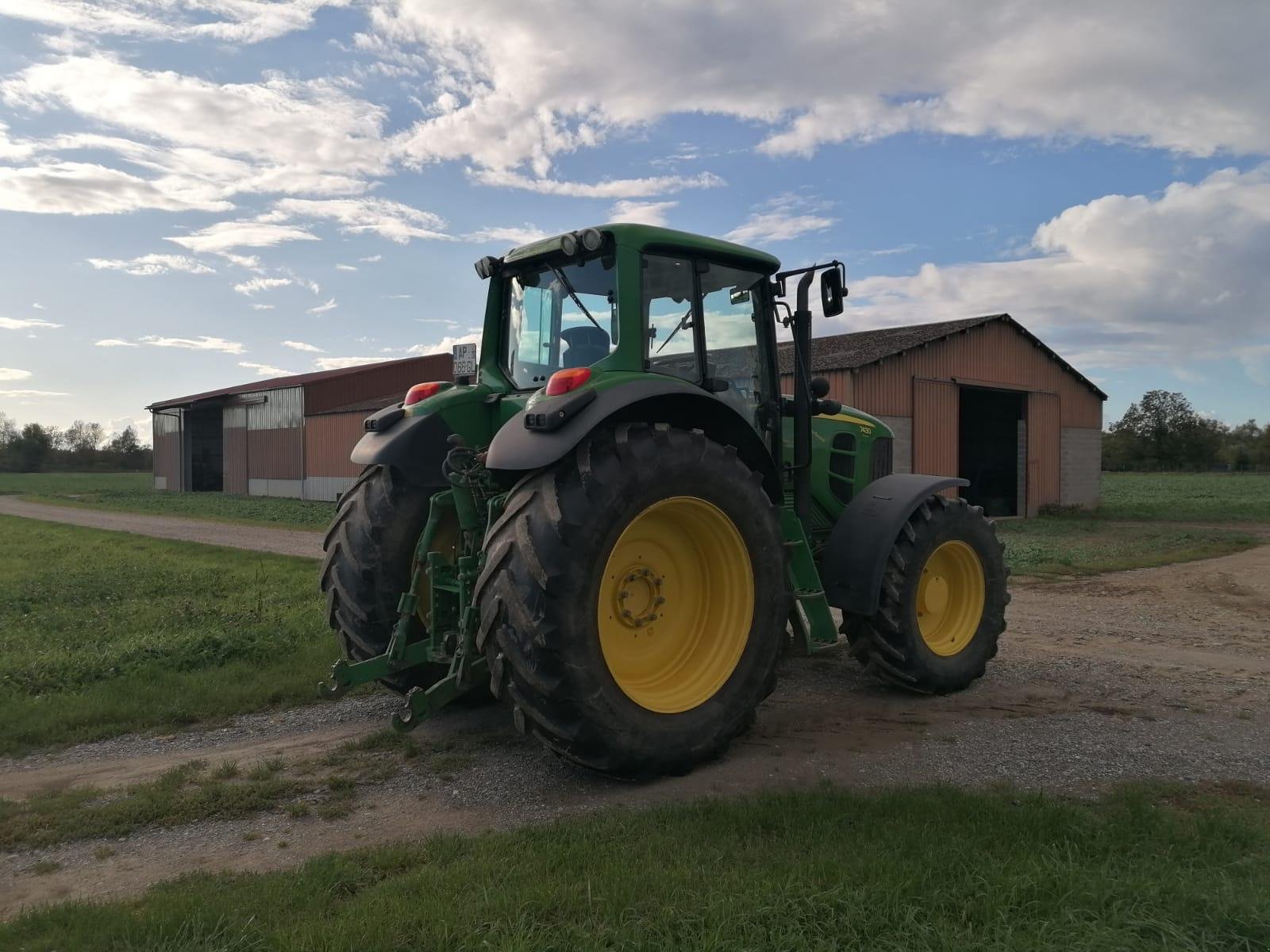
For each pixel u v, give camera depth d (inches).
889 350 792.3
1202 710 207.2
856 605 207.6
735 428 183.3
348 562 195.5
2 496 1487.5
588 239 172.6
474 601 154.3
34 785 165.3
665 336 185.9
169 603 350.0
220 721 204.4
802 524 207.3
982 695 222.1
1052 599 373.4
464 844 130.7
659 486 159.3
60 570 462.0
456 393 203.9
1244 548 585.3
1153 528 776.3
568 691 147.4
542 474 155.3
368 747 184.1
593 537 149.9
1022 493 948.6
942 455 840.9
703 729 164.9
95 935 103.6
